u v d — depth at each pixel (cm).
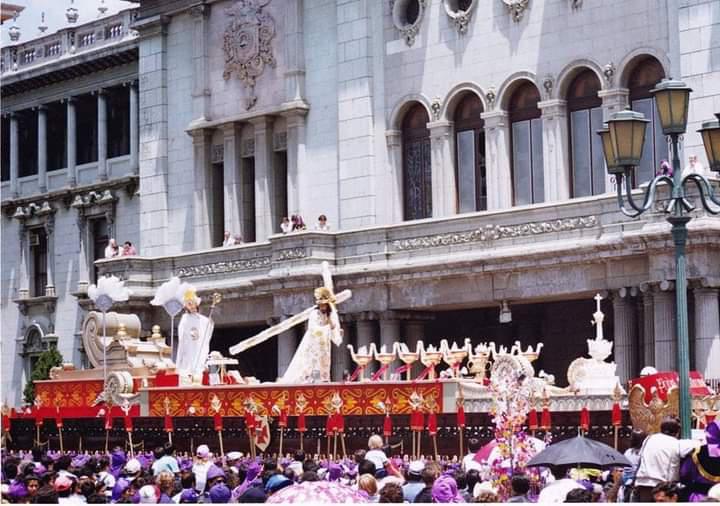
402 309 5006
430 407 3344
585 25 4769
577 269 4484
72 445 4191
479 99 5097
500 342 5103
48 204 7162
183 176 6059
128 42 6625
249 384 3975
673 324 4206
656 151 4609
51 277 7144
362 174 5347
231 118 5816
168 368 4188
